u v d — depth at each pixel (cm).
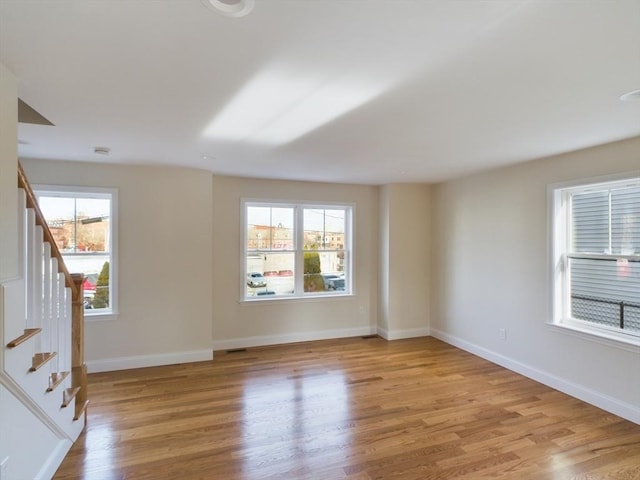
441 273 529
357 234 553
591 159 323
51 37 148
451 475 226
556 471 230
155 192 418
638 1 123
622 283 314
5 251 173
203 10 130
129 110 232
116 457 242
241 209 490
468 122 254
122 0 124
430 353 469
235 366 420
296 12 131
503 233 420
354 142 308
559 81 189
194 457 243
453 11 131
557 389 354
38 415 205
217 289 480
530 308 385
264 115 240
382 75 183
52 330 239
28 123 259
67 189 385
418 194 548
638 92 202
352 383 371
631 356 293
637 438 268
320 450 252
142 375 390
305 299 525
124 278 407
